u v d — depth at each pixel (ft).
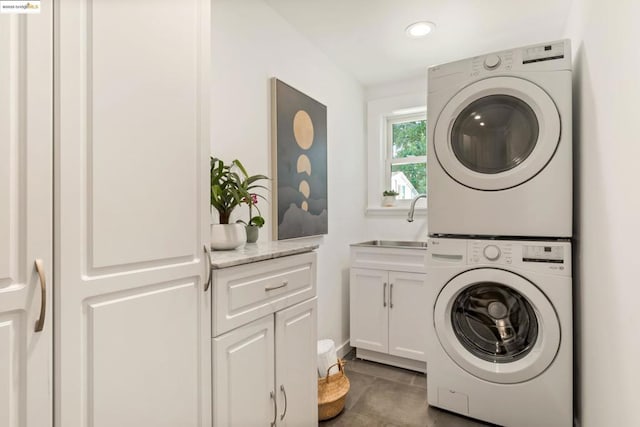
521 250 5.16
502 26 6.82
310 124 7.27
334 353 6.36
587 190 4.59
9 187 2.05
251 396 3.77
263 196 6.02
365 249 8.15
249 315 3.76
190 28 3.24
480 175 5.47
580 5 5.13
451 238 5.71
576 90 5.35
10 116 2.06
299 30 7.02
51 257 2.22
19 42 2.10
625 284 3.10
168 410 2.95
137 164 2.73
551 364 4.97
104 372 2.50
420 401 6.30
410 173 9.95
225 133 5.20
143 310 2.77
